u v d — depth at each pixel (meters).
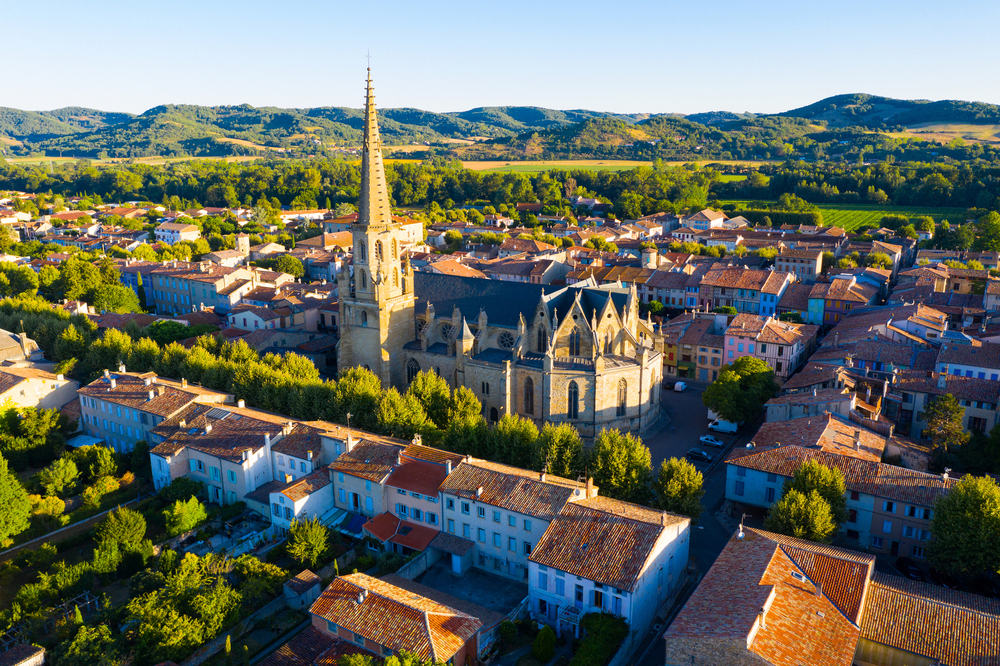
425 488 87.50
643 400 124.88
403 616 65.69
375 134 127.44
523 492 82.62
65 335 152.25
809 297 191.75
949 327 167.88
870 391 117.44
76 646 66.25
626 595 68.31
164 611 69.38
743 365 129.50
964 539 75.25
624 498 91.25
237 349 139.88
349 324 138.50
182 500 99.88
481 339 132.25
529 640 72.00
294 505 90.12
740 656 56.19
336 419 114.44
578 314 123.44
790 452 94.06
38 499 98.06
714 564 71.88
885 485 86.44
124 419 119.94
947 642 61.69
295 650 66.81
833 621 62.69
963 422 114.25
